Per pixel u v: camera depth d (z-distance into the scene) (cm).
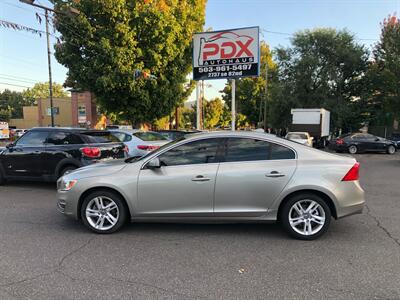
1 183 955
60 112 5681
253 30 1927
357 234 541
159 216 525
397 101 2994
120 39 1898
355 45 3562
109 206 538
